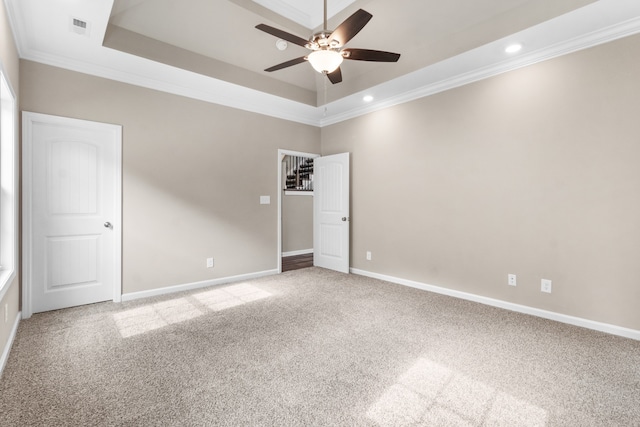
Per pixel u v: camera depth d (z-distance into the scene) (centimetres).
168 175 359
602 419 155
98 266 323
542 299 290
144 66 315
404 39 323
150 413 158
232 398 171
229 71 359
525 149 297
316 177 516
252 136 433
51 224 296
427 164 376
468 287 342
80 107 304
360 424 151
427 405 166
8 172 235
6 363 205
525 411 161
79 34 257
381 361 211
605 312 257
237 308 315
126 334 252
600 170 257
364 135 450
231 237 415
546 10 240
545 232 287
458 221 349
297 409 162
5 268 235
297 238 650
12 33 236
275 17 310
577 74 266
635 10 226
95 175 318
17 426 148
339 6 304
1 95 226
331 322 279
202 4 281
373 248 442
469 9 272
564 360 212
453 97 350
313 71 409
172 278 365
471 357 216
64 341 238
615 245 251
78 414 157
